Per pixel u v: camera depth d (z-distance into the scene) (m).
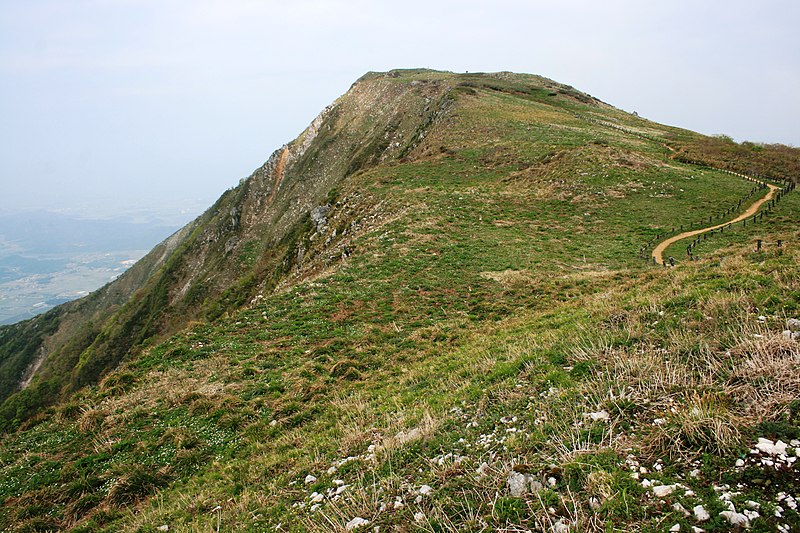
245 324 23.92
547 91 112.38
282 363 18.88
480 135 70.69
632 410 7.04
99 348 96.00
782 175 51.06
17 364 130.62
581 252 33.31
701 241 33.47
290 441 12.02
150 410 15.77
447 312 23.50
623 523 4.82
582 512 5.14
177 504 10.19
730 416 5.89
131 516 10.46
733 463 5.29
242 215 128.38
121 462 12.93
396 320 22.95
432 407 10.30
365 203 54.09
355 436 10.16
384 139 104.75
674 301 11.34
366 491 7.31
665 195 45.25
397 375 15.91
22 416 77.38
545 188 49.09
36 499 11.69
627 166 51.81
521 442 7.13
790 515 4.34
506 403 8.94
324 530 6.66
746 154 60.50
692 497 4.92
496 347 14.69
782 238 28.56
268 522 7.79
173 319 95.19
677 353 8.43
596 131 69.62
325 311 24.69
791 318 8.32
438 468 7.27
